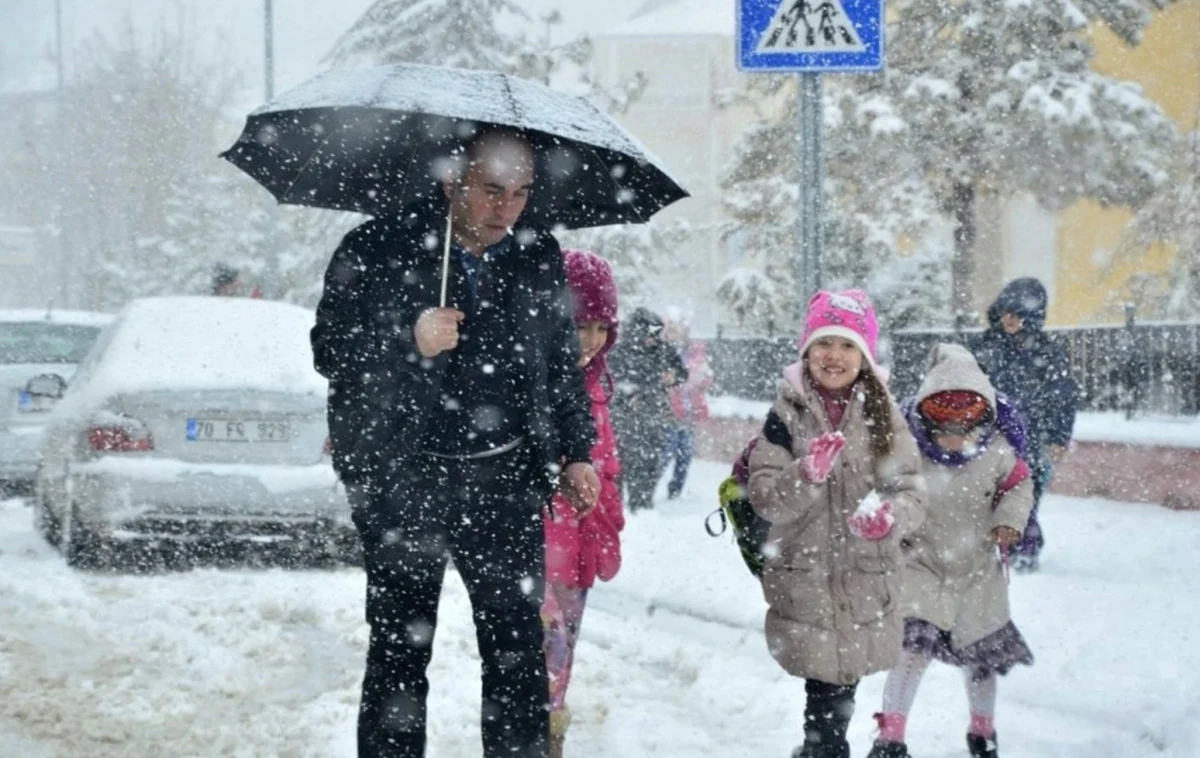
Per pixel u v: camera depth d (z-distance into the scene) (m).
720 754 6.35
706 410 18.27
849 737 6.66
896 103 26.28
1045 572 10.84
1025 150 25.81
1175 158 26.25
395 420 4.98
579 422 5.30
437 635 8.22
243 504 10.09
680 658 8.02
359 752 5.17
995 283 31.42
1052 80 25.66
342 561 10.95
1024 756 6.34
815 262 8.34
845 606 5.58
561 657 5.93
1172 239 26.88
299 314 11.52
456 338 4.88
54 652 7.66
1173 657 7.76
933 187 26.50
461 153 5.09
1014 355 11.23
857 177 26.48
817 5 8.16
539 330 5.17
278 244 34.34
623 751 6.36
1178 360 15.66
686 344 18.19
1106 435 15.66
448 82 5.13
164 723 6.48
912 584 6.14
